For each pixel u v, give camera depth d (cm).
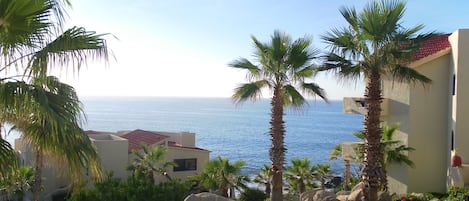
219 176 3089
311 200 2177
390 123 2467
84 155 851
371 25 1641
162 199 2339
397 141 2267
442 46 2381
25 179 3130
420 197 2103
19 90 756
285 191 3853
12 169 839
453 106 2184
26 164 3241
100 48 818
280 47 2066
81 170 877
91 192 2181
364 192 1725
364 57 1728
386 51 1659
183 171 4169
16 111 766
